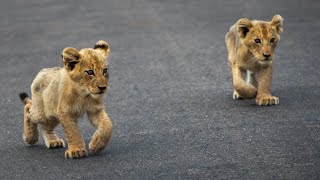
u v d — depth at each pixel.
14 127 14.00
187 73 17.92
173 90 16.23
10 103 16.06
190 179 10.32
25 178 10.90
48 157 11.89
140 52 20.80
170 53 20.47
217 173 10.51
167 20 25.70
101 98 11.70
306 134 12.13
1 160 11.89
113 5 29.50
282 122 12.95
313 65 17.80
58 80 11.89
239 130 12.65
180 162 11.12
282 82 16.23
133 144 12.25
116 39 22.81
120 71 18.56
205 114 13.92
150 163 11.17
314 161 10.75
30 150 12.40
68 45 22.30
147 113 14.32
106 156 11.65
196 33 23.20
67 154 11.69
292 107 13.99
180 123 13.41
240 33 14.69
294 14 25.11
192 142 12.16
